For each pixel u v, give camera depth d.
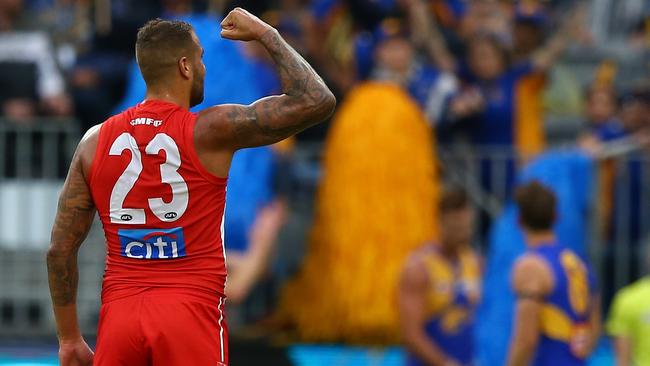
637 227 30.33
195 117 15.02
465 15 35.91
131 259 15.02
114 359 14.88
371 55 32.56
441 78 32.50
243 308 30.69
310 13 33.66
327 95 14.84
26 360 28.47
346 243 29.27
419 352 26.00
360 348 29.23
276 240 30.08
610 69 36.88
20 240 30.83
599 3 44.81
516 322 23.44
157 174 14.87
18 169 30.88
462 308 26.47
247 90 29.02
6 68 34.03
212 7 30.97
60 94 33.50
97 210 15.50
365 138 29.70
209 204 15.00
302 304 29.91
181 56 15.22
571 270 23.58
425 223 29.67
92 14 34.22
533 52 34.53
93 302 30.66
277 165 29.92
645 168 30.27
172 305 14.78
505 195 30.64
